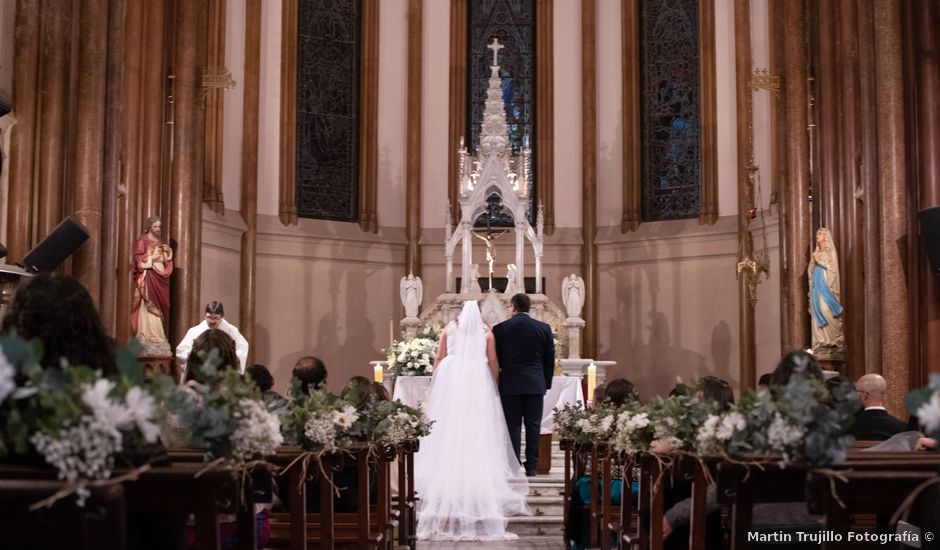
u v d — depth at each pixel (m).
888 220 10.84
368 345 19.05
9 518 3.25
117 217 12.66
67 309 3.67
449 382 10.65
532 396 11.37
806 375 4.84
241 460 4.30
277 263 18.52
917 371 10.64
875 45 11.20
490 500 10.37
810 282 13.83
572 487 9.84
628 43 19.73
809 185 15.16
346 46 19.92
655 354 18.75
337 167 19.61
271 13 19.06
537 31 20.16
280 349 18.34
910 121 10.83
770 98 17.39
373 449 6.70
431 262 19.48
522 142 20.17
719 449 4.61
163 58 14.66
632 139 19.55
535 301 16.39
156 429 3.47
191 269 15.09
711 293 18.31
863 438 7.82
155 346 13.12
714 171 18.66
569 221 19.78
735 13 18.39
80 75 11.62
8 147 10.72
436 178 19.80
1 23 10.54
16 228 10.68
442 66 20.06
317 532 6.52
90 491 3.23
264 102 18.84
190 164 15.16
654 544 5.70
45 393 3.32
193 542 5.52
